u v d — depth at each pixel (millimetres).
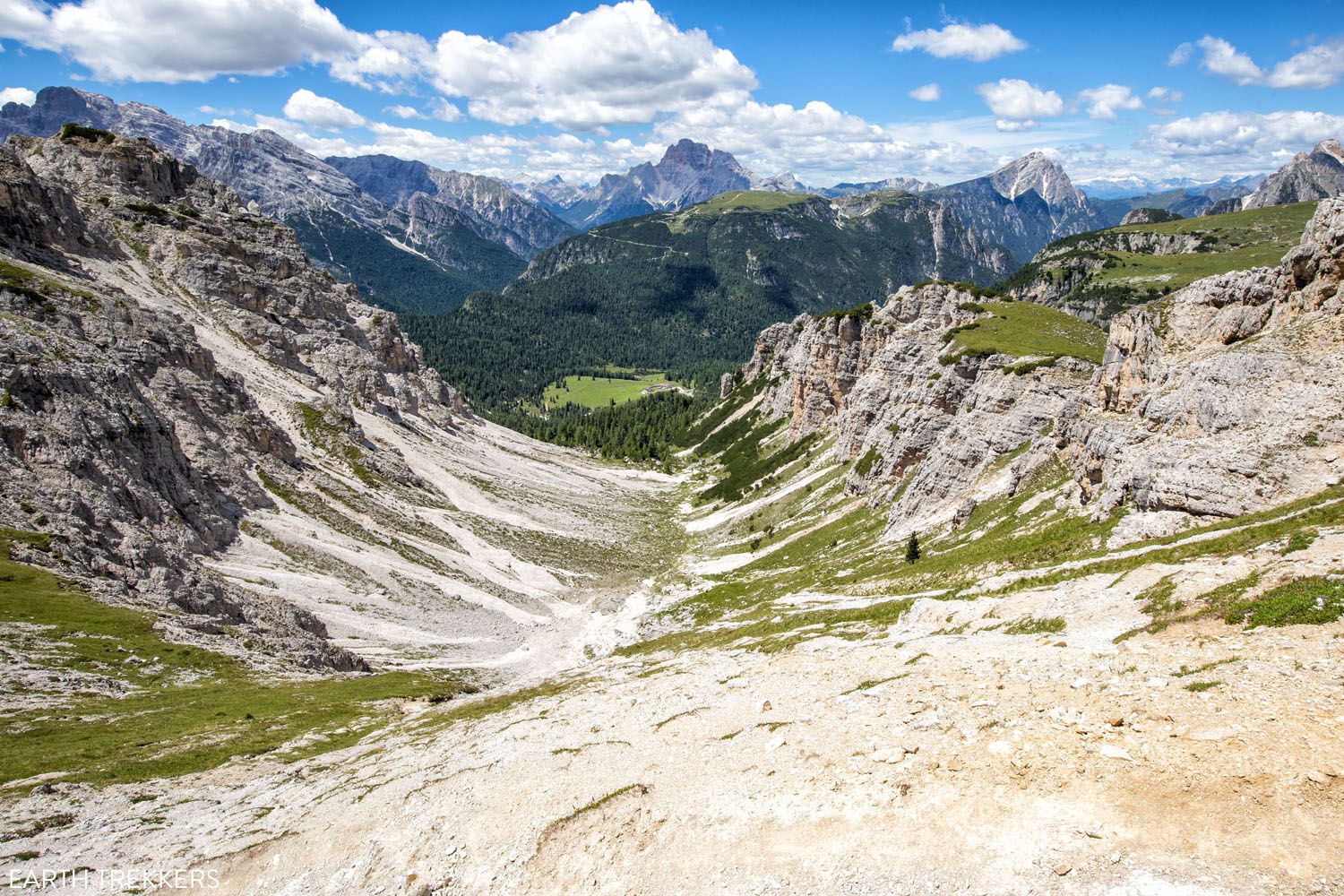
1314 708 20656
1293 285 57750
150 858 33625
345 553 114625
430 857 28422
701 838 24516
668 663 58562
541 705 50594
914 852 21016
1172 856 18172
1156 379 66250
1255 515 43500
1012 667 30203
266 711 59156
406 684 73375
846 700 31500
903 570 74562
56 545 74812
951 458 101250
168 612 75938
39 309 107750
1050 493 75500
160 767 46188
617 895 23281
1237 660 24578
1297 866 16734
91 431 89562
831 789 24609
